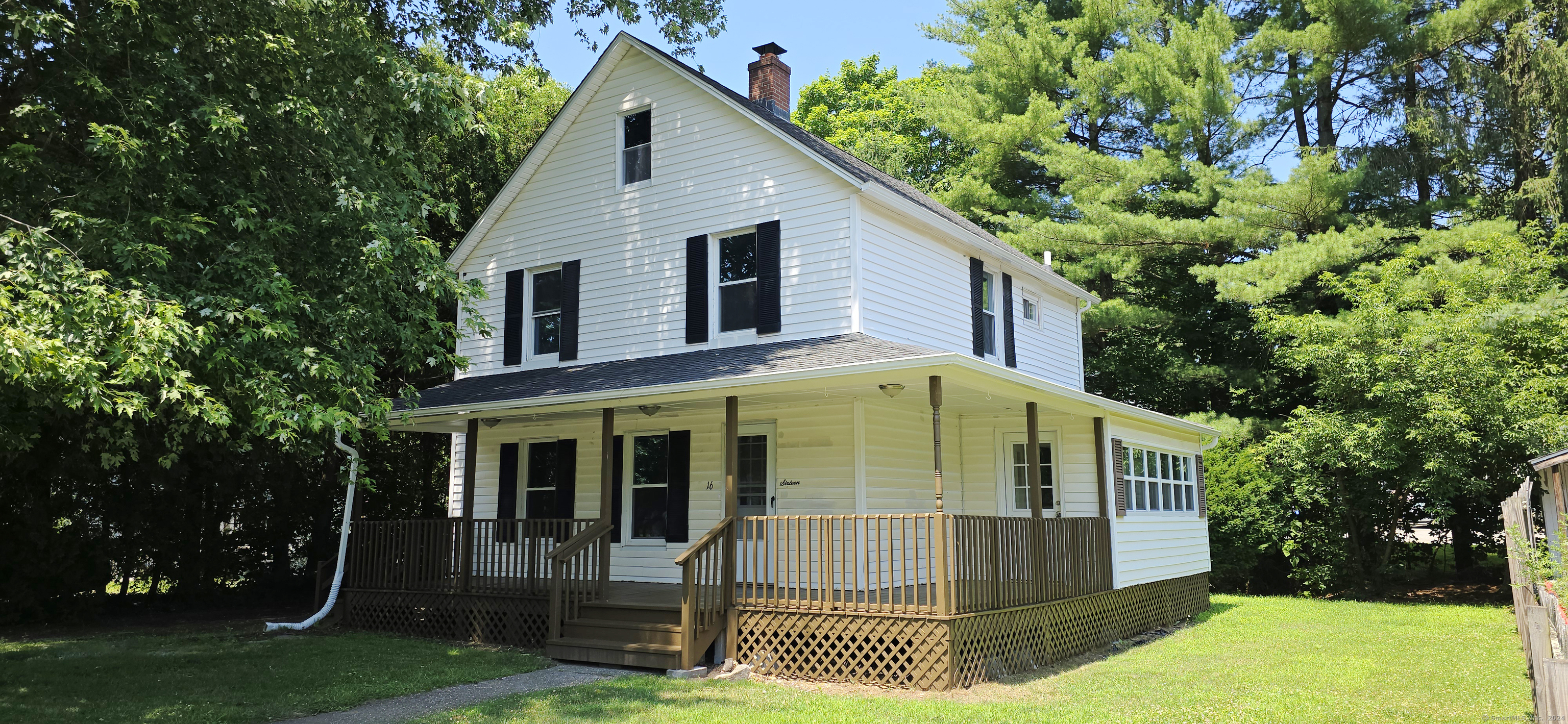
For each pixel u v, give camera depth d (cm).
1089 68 2797
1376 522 2098
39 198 933
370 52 1127
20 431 995
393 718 866
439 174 2180
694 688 994
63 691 989
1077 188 2655
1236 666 1145
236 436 1655
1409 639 1368
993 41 2925
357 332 1082
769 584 1317
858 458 1285
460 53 1516
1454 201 2461
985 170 2941
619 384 1283
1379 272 2106
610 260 1628
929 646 998
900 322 1462
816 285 1407
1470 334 1839
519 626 1287
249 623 1631
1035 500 1244
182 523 1789
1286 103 2642
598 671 1103
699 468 1416
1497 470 1888
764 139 1495
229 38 1077
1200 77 2530
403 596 1428
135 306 776
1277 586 2264
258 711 891
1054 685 1022
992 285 1805
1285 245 2250
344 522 1591
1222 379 2545
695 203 1552
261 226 1006
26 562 1558
